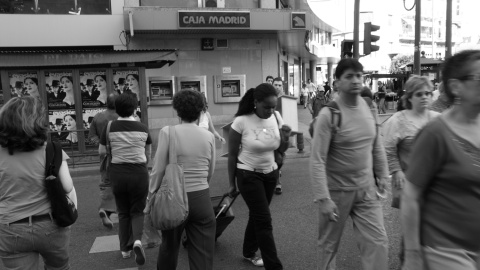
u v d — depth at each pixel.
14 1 15.83
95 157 12.03
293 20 16.98
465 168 2.22
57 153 3.15
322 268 3.75
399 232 5.67
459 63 2.27
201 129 3.85
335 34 48.00
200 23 16.23
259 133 4.41
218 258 5.09
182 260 5.04
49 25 15.95
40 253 3.18
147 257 5.24
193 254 3.76
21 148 3.00
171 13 16.06
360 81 3.47
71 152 12.33
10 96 12.10
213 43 17.83
